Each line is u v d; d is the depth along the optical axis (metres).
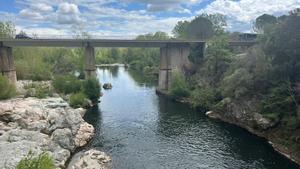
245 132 51.25
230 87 58.56
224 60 73.56
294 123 42.62
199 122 58.06
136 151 42.59
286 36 51.75
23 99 63.56
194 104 69.62
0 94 63.06
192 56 90.38
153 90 95.25
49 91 74.12
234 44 88.19
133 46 88.81
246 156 40.59
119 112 65.88
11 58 86.56
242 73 57.06
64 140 41.19
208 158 40.09
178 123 57.31
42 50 136.88
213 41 78.50
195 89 76.75
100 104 73.75
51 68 116.38
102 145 45.00
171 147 44.28
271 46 54.38
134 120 59.50
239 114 55.28
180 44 90.94
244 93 55.72
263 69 54.22
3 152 33.31
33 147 35.56
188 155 41.16
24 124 43.44
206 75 77.94
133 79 120.88
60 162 36.16
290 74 50.97
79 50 145.12
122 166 37.31
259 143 45.66
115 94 87.69
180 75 84.06
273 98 48.97
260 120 49.19
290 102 45.88
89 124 52.69
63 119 46.03
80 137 45.62
